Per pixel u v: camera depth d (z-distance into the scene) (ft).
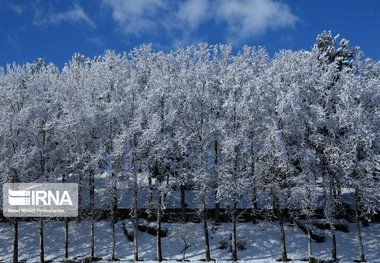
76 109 122.11
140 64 153.99
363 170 112.27
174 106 123.13
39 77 139.13
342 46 144.36
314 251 117.39
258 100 116.47
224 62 155.12
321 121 112.06
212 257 114.42
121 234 128.57
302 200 108.37
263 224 123.54
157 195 127.44
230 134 116.88
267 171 108.68
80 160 115.65
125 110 121.60
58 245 124.16
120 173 114.93
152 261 109.09
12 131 116.37
